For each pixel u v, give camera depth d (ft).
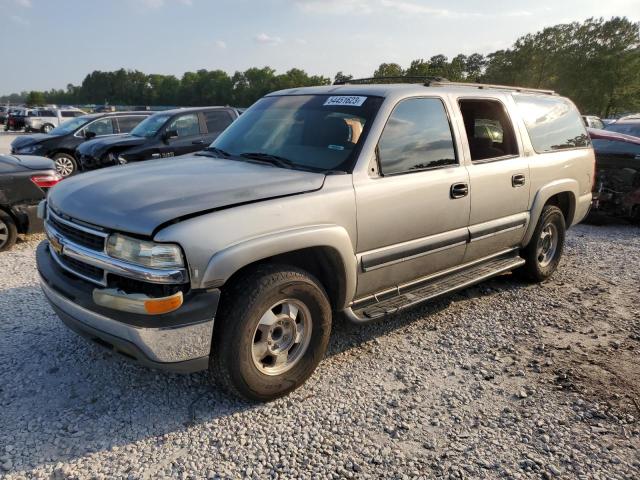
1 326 13.16
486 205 14.11
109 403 10.09
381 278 11.90
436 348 12.87
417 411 10.18
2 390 10.36
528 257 16.94
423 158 12.47
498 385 11.23
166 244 8.41
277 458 8.71
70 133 42.16
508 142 15.33
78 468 8.33
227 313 9.21
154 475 8.25
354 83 15.08
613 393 11.00
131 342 8.68
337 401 10.43
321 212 10.21
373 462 8.71
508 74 232.73
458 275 14.35
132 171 11.30
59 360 11.59
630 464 8.87
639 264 20.51
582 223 28.89
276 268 9.78
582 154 18.20
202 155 13.33
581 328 14.30
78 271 9.63
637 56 216.13
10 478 8.05
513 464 8.77
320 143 11.95
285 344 10.28
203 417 9.75
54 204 10.46
